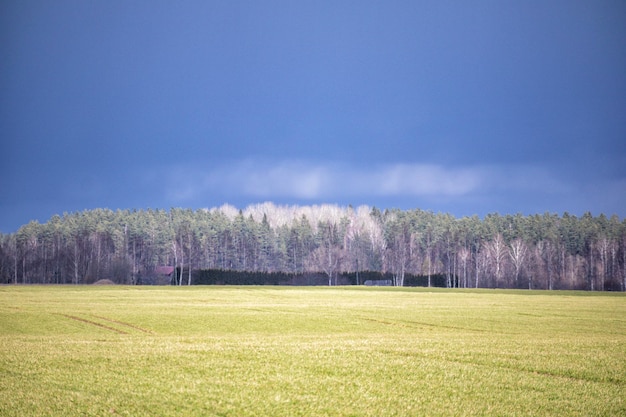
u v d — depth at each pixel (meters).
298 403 22.52
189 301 84.62
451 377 26.78
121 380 25.50
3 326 51.09
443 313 68.12
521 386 25.36
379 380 26.11
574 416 21.28
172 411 21.41
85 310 65.50
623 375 27.44
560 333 48.94
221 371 27.25
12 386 24.42
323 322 57.94
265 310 70.12
